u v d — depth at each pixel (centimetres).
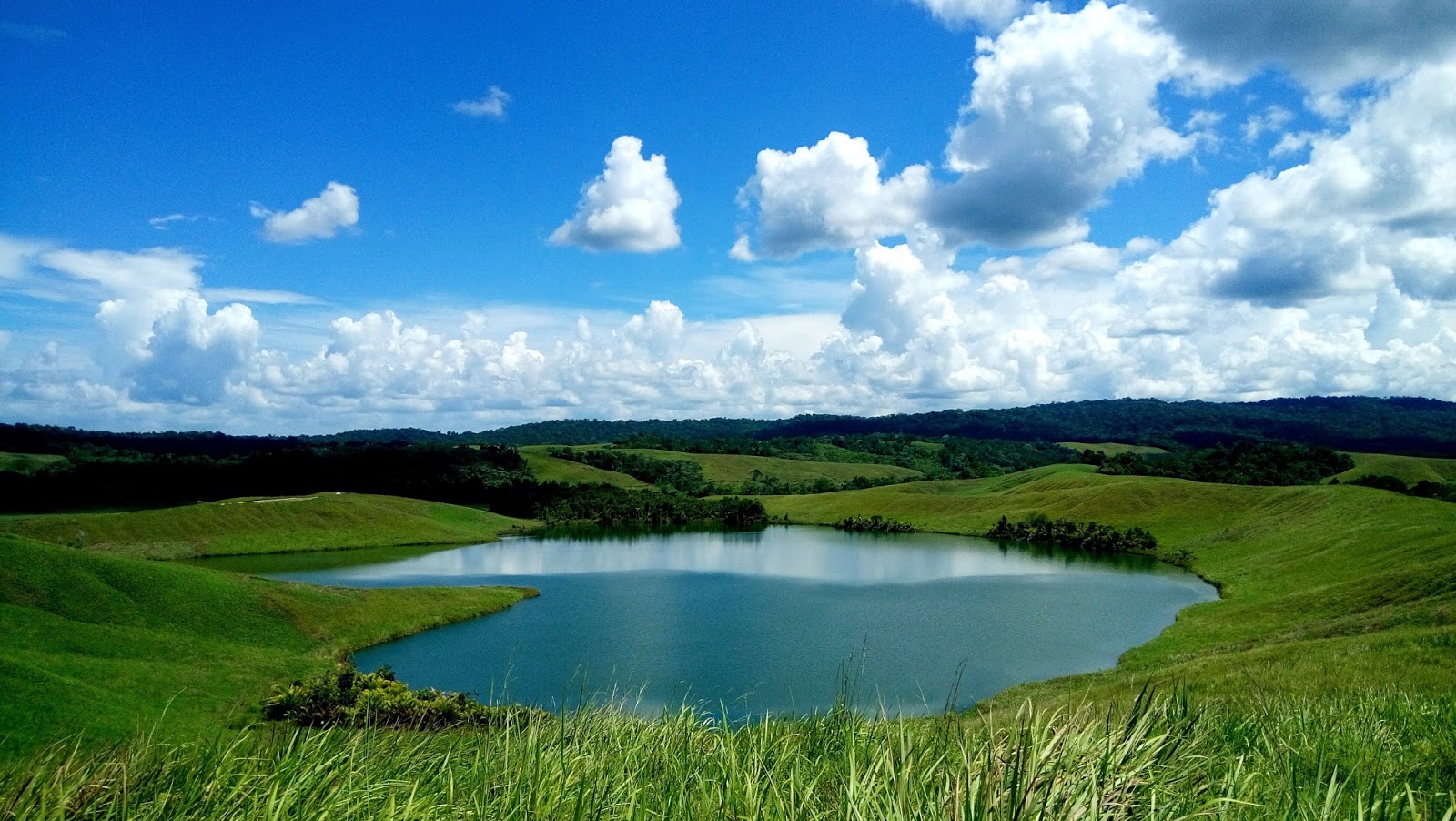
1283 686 1914
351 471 16350
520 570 9369
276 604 6138
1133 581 8106
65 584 5600
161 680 4053
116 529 10794
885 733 605
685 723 662
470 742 614
